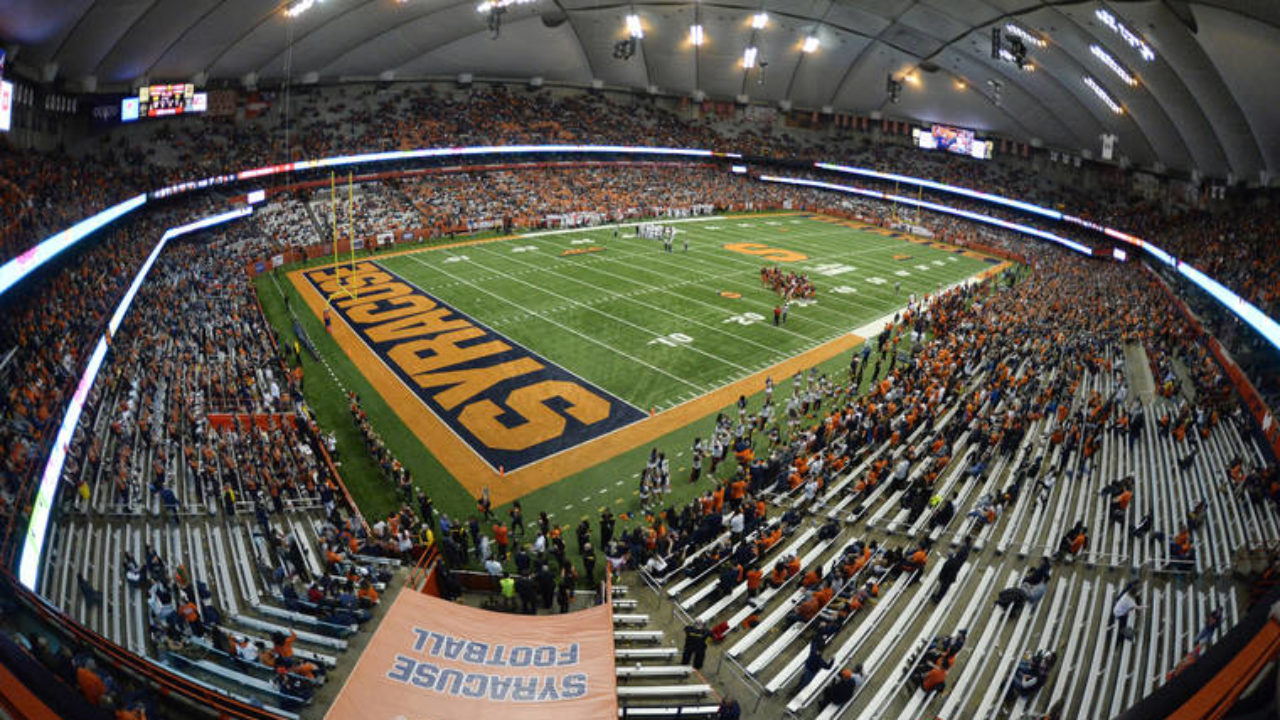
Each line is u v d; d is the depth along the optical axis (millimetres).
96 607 15086
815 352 38719
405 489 23500
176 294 39844
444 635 15555
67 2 33469
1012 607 16484
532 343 38312
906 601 17328
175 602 15461
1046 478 22469
